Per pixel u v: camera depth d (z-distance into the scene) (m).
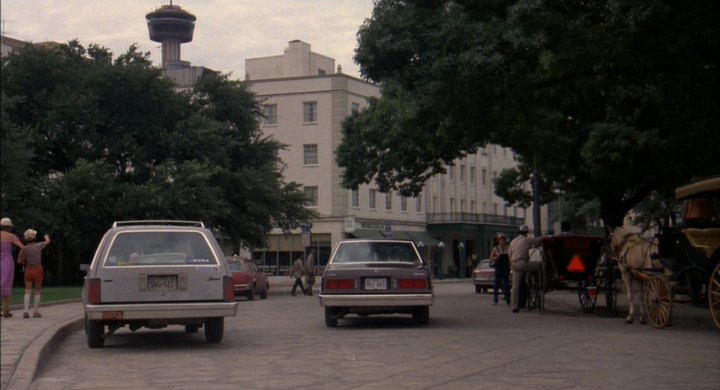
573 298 28.81
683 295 17.81
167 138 44.66
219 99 48.94
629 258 17.72
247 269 32.25
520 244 21.62
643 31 16.23
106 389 9.81
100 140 45.66
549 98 20.78
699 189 15.16
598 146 25.11
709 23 15.72
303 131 69.50
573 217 53.72
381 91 37.84
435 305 25.83
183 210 42.19
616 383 9.85
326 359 12.16
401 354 12.63
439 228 77.94
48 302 23.89
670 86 18.53
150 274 13.30
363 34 18.98
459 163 82.94
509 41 17.22
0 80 43.84
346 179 40.84
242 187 46.75
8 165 37.69
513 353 12.66
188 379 10.46
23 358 11.46
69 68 45.56
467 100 18.45
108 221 43.09
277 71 77.44
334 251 17.73
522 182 41.00
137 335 16.31
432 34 18.12
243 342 14.70
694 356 12.24
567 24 17.42
